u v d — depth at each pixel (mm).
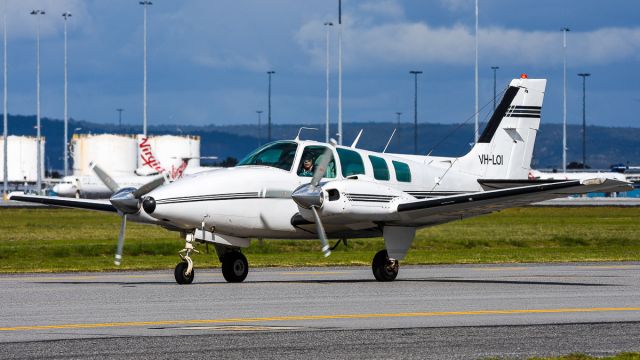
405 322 39000
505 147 72438
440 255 92000
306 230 59594
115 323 38719
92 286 56625
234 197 56969
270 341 34094
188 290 53406
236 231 58125
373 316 40938
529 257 87750
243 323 38688
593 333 36156
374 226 60438
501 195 55906
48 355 31250
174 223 56219
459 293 51594
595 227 153125
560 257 87562
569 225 160375
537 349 32781
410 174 64562
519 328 37312
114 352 31844
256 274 67875
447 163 69625
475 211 60625
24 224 163500
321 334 35688
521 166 73000
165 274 68750
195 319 40000
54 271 71750
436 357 31297
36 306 45000
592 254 92812
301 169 59531
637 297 49344
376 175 62031
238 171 58250
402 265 78062
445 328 37281
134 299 48250
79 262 82688
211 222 56719
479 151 71438
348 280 61844
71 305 45406
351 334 35688
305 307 44406
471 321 39375
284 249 102250
